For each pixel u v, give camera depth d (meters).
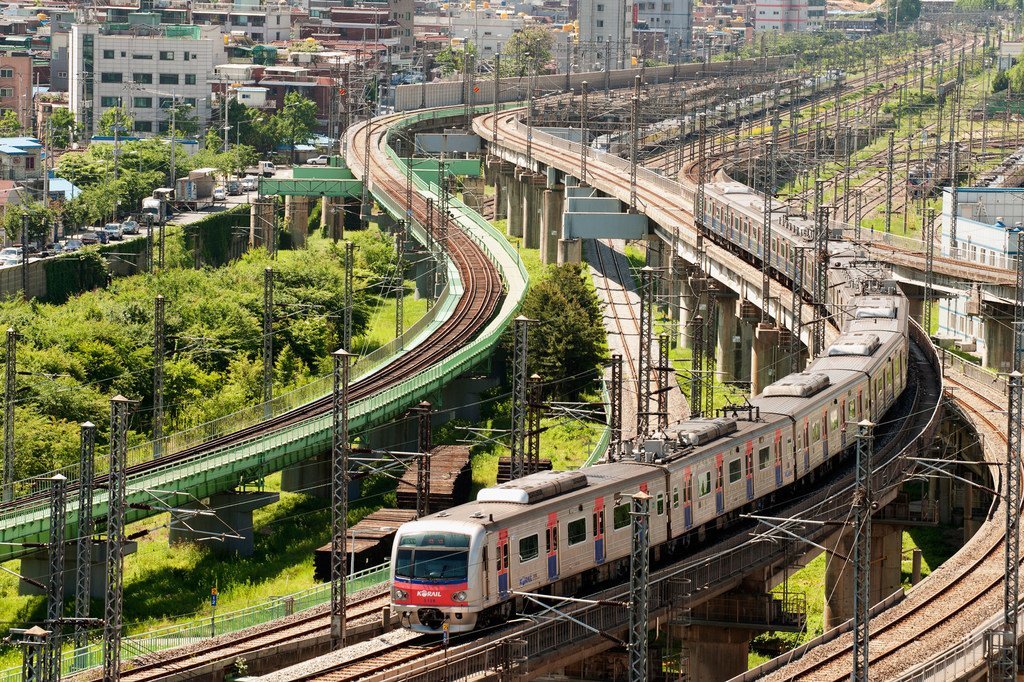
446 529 116.44
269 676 110.12
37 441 195.25
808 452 152.88
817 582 177.25
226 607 162.00
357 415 198.38
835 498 148.50
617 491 127.00
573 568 123.44
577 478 125.38
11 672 129.50
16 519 161.12
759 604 137.25
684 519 132.75
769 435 145.00
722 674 139.38
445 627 112.12
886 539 164.75
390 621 126.00
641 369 176.38
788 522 129.50
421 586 116.06
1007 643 111.56
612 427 169.12
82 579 132.12
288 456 186.62
